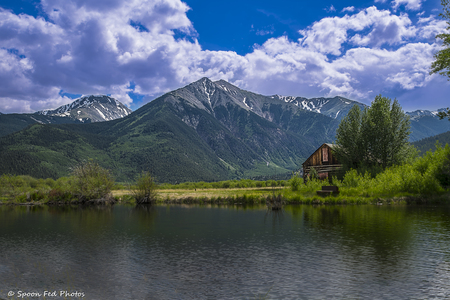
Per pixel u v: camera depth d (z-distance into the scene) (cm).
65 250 2331
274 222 3378
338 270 1741
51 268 1923
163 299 1438
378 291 1458
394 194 4950
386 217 3412
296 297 1418
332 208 4431
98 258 2106
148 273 1786
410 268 1745
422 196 4744
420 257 1928
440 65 4103
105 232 3036
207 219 3766
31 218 4234
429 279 1585
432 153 5566
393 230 2700
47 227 3406
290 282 1595
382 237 2450
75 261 2052
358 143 6388
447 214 3566
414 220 3181
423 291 1448
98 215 4478
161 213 4547
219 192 7925
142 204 6322
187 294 1488
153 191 6538
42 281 1712
